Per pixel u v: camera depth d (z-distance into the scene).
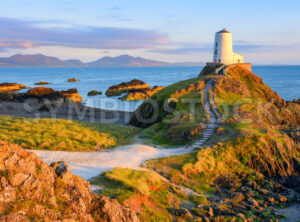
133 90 108.69
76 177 14.87
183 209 18.61
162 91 61.66
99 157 27.70
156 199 19.59
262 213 20.89
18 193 10.71
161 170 25.41
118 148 32.59
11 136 31.36
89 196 13.80
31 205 10.60
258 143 32.94
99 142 33.50
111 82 193.50
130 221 14.12
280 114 52.34
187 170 26.14
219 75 65.62
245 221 19.12
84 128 40.84
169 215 17.92
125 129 46.59
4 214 9.40
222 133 35.97
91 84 174.75
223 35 78.56
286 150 34.28
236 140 33.25
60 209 11.65
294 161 33.69
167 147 34.16
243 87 58.00
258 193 25.05
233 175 27.55
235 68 71.38
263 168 31.00
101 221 12.94
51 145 30.42
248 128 37.16
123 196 17.55
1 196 10.05
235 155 31.42
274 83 176.00
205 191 23.73
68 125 41.91
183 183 24.03
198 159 28.31
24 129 35.25
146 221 15.91
